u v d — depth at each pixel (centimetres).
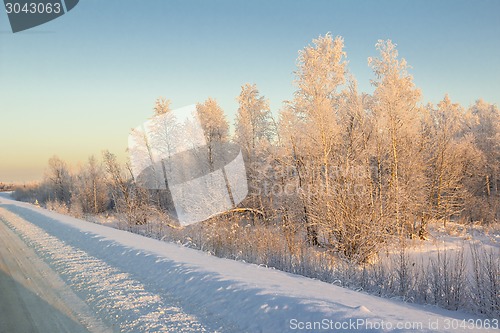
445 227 2288
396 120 2055
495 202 2956
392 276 853
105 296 598
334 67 2055
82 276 736
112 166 2538
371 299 609
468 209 2898
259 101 2967
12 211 2892
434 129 2562
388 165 2081
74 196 4812
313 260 1014
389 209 1537
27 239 1322
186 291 606
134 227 2083
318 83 1914
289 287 594
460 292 746
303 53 1952
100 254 971
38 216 2228
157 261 807
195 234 1440
